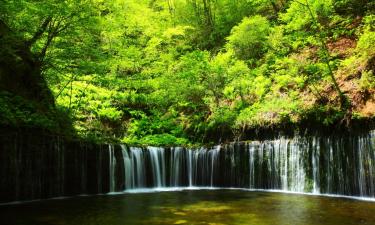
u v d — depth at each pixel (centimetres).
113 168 1253
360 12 1563
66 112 1384
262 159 1284
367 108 1070
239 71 1625
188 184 1417
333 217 784
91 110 1812
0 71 1111
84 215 826
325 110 1164
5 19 1149
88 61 1355
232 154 1362
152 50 2141
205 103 1702
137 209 895
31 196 1043
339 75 1252
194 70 1659
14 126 1009
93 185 1195
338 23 1567
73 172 1148
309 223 732
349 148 1070
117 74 2041
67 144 1140
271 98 1458
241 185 1330
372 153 1009
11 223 749
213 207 918
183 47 2186
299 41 1583
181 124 1717
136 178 1316
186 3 2445
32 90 1217
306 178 1169
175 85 1762
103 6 1569
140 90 2008
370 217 782
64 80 1575
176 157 1421
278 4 2122
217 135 1508
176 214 833
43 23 1237
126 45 2153
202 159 1420
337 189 1091
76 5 1221
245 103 1542
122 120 1856
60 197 1101
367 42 1205
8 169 988
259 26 1755
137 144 1398
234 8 2181
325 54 1323
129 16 2098
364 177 1027
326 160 1123
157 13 2494
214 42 2245
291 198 1050
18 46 1213
